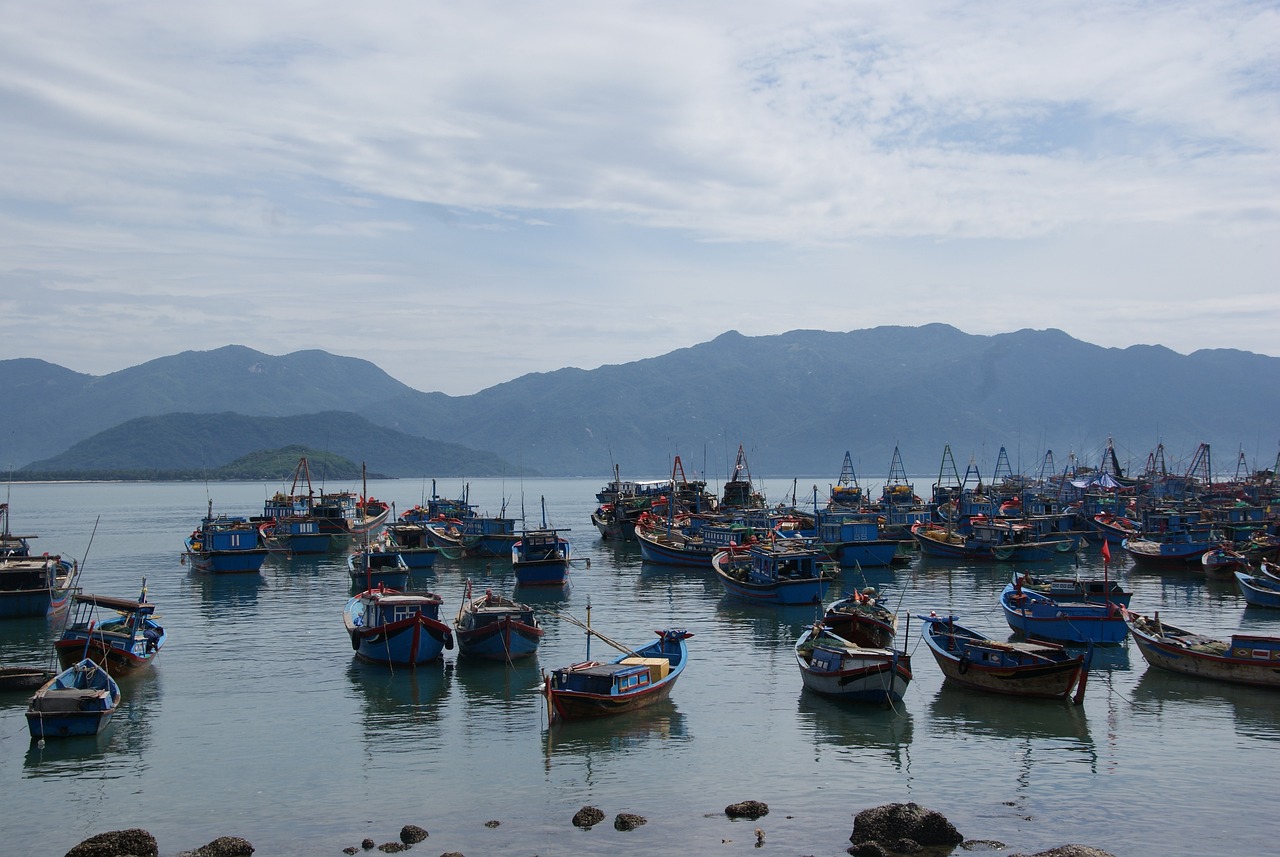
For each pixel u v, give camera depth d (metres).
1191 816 41.81
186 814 42.41
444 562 137.62
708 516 166.88
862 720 54.62
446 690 61.66
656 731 52.84
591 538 184.00
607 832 40.38
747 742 51.03
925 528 145.75
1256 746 49.97
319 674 66.12
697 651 72.75
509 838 39.81
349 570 121.94
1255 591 91.88
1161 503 177.75
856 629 65.31
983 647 59.38
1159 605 93.69
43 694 52.03
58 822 41.66
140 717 55.94
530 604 96.88
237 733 53.00
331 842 39.62
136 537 188.38
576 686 54.16
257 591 108.81
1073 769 47.00
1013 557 128.12
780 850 38.72
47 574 89.44
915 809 39.84
